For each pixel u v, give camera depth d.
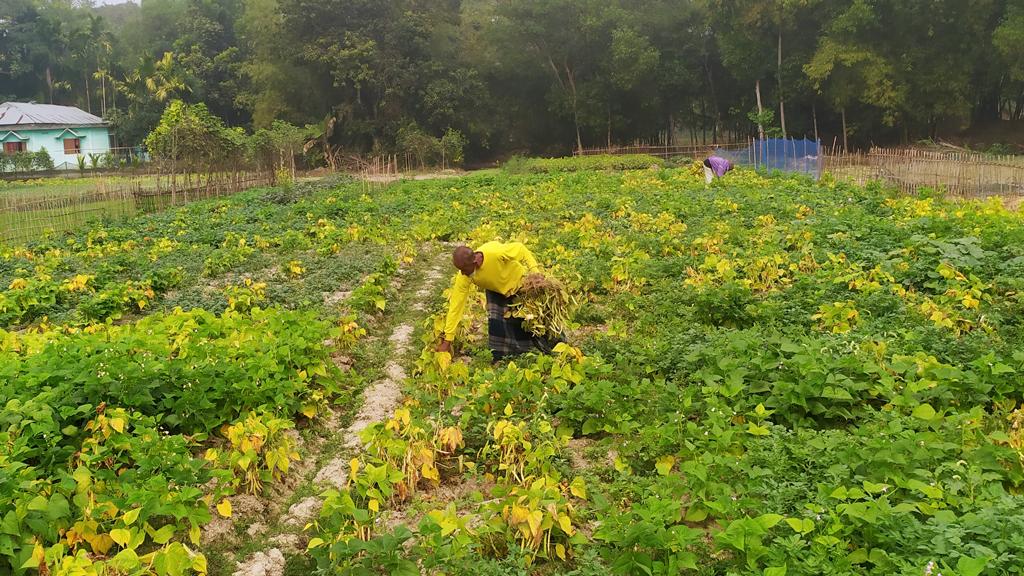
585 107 48.34
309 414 6.75
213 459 5.54
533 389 6.53
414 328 9.78
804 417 6.10
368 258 13.45
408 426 5.84
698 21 47.97
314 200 23.06
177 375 6.43
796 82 42.66
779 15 39.91
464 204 20.34
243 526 5.30
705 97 51.38
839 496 4.38
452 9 52.19
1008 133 44.72
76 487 4.89
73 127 55.28
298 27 46.22
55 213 20.69
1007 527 3.88
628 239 13.02
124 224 19.81
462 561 4.42
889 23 39.12
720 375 6.63
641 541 4.26
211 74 58.88
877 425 5.50
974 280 9.24
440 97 48.06
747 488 4.89
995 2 37.81
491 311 7.78
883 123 41.94
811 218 14.20
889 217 14.69
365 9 46.62
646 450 5.74
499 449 5.83
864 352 6.84
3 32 70.81
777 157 30.84
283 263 13.42
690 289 9.52
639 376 7.18
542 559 4.74
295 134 35.31
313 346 7.36
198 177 27.45
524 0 46.84
